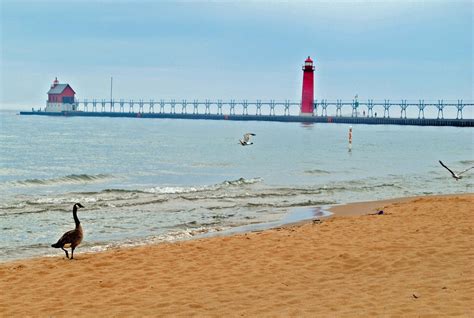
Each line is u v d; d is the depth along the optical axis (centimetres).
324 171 4869
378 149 8819
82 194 3080
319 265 1343
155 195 3067
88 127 17388
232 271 1311
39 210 2456
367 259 1364
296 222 2236
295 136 13788
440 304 964
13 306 1055
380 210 2323
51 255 1631
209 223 2225
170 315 978
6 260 1577
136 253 1530
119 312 1005
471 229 1719
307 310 977
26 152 6938
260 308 1004
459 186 3734
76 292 1154
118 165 5488
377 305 985
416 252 1402
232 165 5566
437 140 12631
